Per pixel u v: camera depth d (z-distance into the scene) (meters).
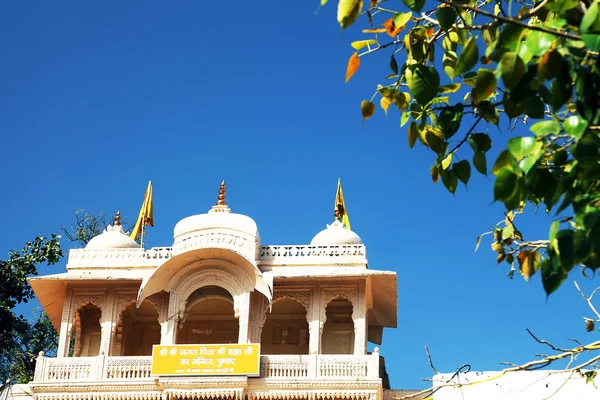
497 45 7.10
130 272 25.78
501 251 9.89
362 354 24.31
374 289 26.16
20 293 27.92
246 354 24.02
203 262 25.23
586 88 6.73
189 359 24.08
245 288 24.91
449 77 8.59
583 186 7.18
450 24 7.45
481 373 22.86
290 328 27.16
